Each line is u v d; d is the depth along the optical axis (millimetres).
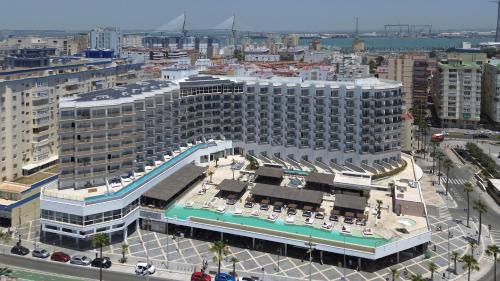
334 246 142250
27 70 197875
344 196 172000
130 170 179375
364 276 138375
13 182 182000
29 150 195375
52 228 154125
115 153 173625
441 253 152625
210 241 158875
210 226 156750
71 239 159000
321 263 145125
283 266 143500
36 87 194500
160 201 168375
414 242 146875
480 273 140500
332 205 173375
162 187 176000
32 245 154125
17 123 186750
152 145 193250
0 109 177375
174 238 160500
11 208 165000
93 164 169375
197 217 159500
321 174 197375
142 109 183875
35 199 175250
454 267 143250
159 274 137875
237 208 167625
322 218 160750
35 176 190375
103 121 169125
